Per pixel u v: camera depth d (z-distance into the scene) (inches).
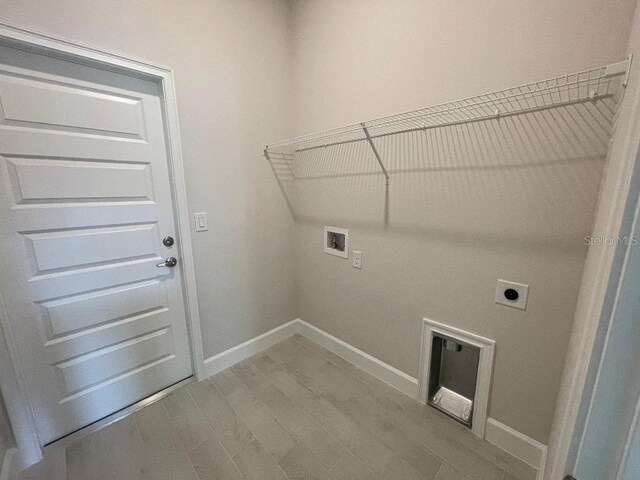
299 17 77.7
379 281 71.2
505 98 43.8
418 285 63.5
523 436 52.6
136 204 62.1
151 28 57.7
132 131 59.7
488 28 46.4
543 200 44.9
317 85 76.2
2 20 43.6
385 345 72.9
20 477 50.2
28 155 49.6
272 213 86.0
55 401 56.3
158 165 64.2
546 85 42.1
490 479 49.6
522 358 50.8
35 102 49.2
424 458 53.6
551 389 48.4
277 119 82.3
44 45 47.1
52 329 54.7
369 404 66.8
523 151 45.7
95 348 60.3
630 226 12.2
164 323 69.9
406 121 57.8
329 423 61.5
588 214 41.3
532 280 47.7
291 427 60.6
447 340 60.1
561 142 42.2
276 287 91.3
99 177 56.8
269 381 75.1
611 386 13.4
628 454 13.0
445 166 55.0
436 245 58.9
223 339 80.0
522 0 42.7
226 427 60.6
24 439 52.0
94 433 59.1
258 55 75.6
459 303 57.3
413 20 55.2
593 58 38.2
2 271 48.8
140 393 68.0
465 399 63.7
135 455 54.4
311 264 89.7
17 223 49.6
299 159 86.2
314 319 93.1
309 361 83.6
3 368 49.1
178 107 63.4
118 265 61.3
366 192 69.7
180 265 70.3
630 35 34.1
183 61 62.9
